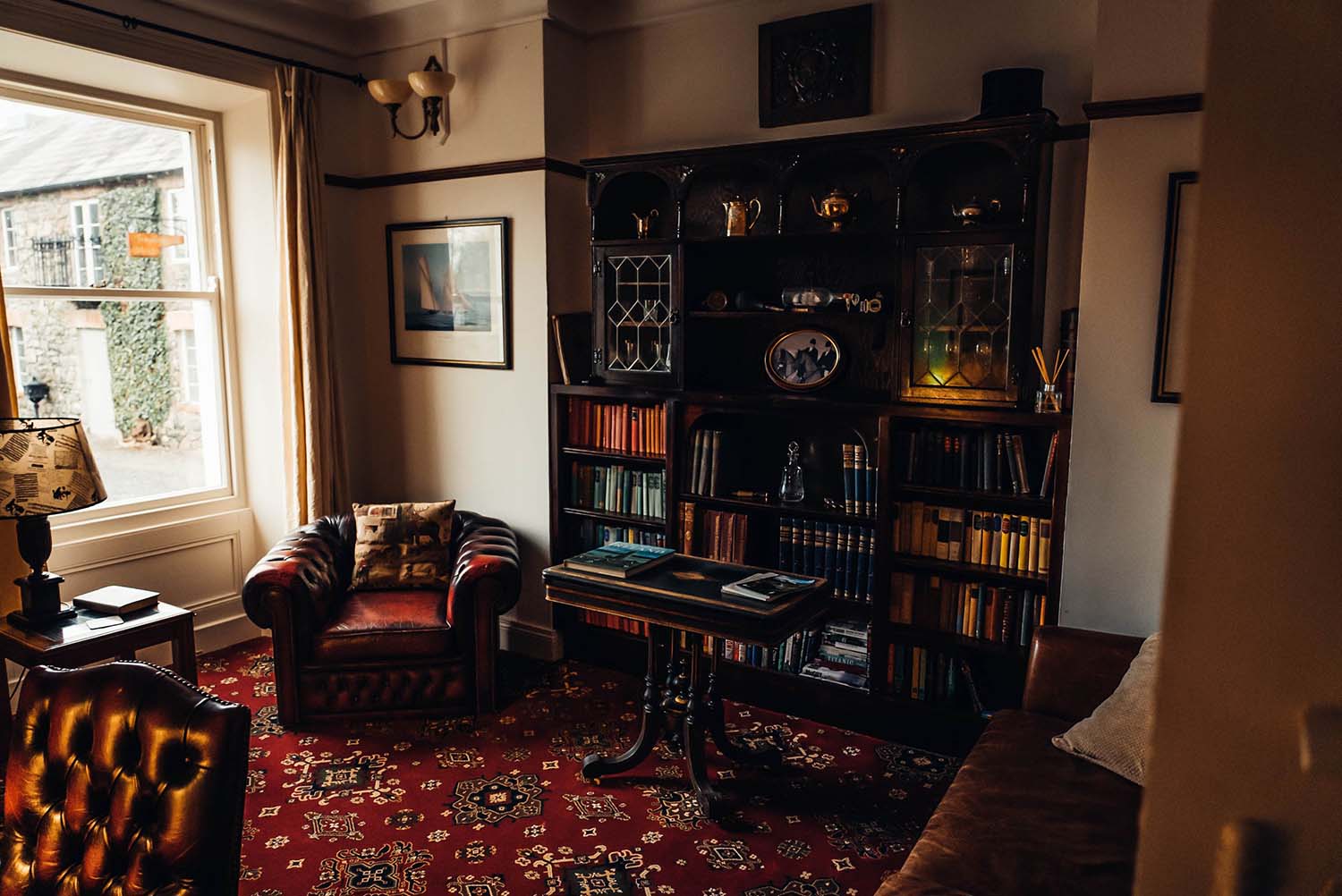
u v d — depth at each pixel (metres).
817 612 2.89
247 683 3.98
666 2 3.92
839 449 3.77
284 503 4.48
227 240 4.45
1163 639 0.30
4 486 2.87
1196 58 2.64
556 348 4.14
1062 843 2.00
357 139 4.56
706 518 3.82
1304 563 0.27
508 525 4.39
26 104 3.74
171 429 4.35
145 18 3.64
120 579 4.02
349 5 4.23
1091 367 2.88
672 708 3.07
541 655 4.32
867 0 3.52
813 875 2.60
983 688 3.32
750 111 3.85
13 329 3.75
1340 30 0.24
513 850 2.71
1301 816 0.28
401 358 4.59
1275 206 0.26
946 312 3.15
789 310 3.51
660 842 2.76
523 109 4.02
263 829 2.82
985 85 3.07
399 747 3.38
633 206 4.16
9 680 3.62
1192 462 0.28
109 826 1.61
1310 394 0.26
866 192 3.56
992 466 3.19
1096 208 2.81
